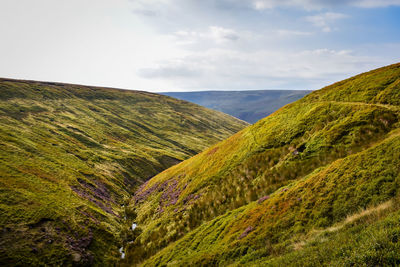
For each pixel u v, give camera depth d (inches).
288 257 561.0
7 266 1023.0
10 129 3196.4
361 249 406.6
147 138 7475.4
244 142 2079.2
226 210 1295.5
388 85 1480.1
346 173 830.5
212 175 1889.8
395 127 1050.7
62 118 5836.6
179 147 7613.2
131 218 2253.9
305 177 1062.4
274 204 963.3
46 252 1199.6
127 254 1507.1
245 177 1502.2
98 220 1841.8
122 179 3508.9
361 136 1131.9
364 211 624.4
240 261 729.0
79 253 1316.4
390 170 708.0
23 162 2165.4
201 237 1120.8
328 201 770.8
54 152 3051.2
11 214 1322.6
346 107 1492.4
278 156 1488.7
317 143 1309.1
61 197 1844.2
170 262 1062.4
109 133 6328.7
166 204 2060.8
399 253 352.5
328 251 480.4
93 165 3395.7
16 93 6678.2
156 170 4635.8
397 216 462.6
